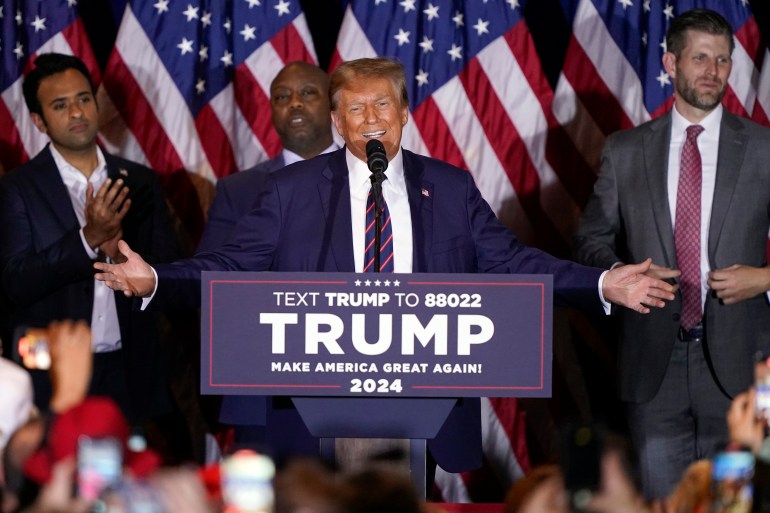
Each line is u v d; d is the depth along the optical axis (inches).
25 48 917.2
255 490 384.2
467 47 931.3
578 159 924.0
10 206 792.9
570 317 926.4
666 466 744.3
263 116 925.2
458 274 472.1
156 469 409.1
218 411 920.9
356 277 471.5
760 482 421.1
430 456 592.1
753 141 755.4
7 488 416.5
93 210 755.4
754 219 746.2
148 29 924.0
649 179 761.6
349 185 575.8
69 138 808.9
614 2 926.4
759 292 710.5
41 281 761.0
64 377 524.1
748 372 732.7
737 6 921.5
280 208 578.6
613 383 914.1
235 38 930.1
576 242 781.3
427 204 574.2
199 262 559.5
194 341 923.4
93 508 370.3
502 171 926.4
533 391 474.3
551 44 943.0
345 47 926.4
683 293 744.3
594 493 370.6
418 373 473.7
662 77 919.7
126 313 794.8
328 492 322.3
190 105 923.4
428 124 926.4
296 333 473.7
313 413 483.2
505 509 381.1
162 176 920.3
